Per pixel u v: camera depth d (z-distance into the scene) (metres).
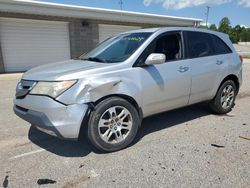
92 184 2.68
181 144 3.63
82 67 3.41
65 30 14.22
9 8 11.52
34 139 3.93
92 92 3.12
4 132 4.25
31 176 2.85
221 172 2.86
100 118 3.25
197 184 2.64
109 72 3.30
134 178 2.78
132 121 3.55
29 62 13.31
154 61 3.49
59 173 2.91
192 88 4.26
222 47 4.89
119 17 15.72
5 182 2.74
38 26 13.20
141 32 4.14
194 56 4.27
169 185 2.63
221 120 4.69
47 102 3.02
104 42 4.66
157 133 4.09
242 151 3.38
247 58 24.81
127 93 3.42
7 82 9.62
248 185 2.61
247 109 5.44
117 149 3.45
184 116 4.93
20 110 3.42
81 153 3.41
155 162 3.12
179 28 4.25
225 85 4.91
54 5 12.73
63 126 3.02
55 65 3.85
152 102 3.77
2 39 12.21
